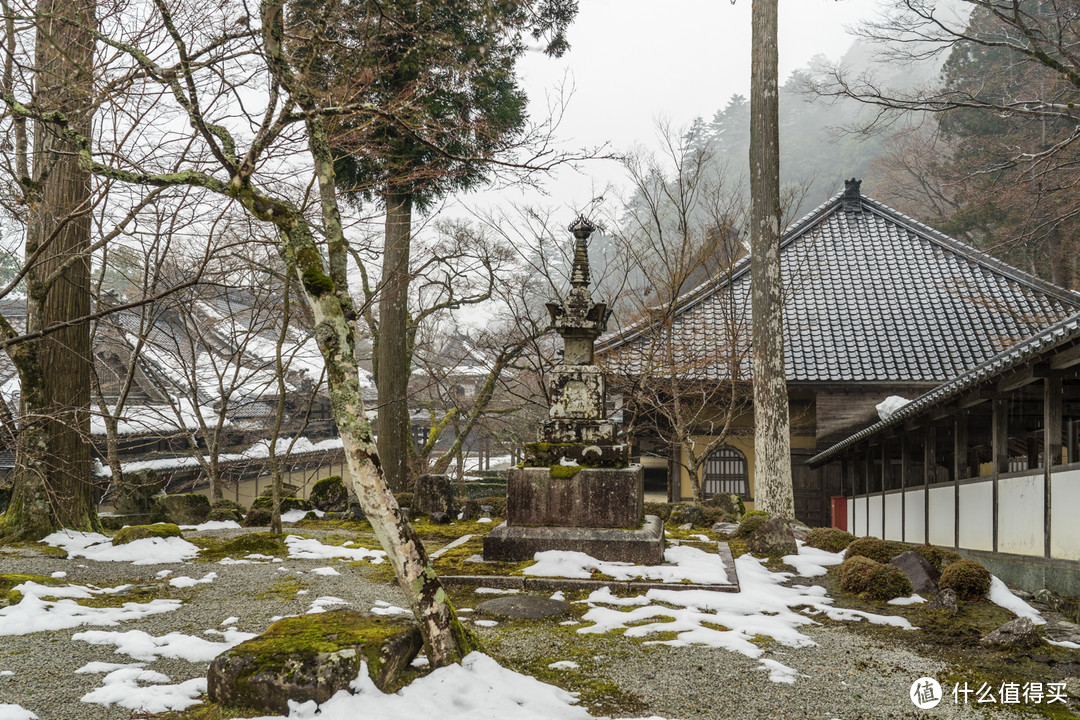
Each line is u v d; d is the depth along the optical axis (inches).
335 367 131.6
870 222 808.9
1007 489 324.8
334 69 255.1
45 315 315.9
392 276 430.0
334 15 229.9
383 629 133.6
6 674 140.3
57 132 223.8
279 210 137.2
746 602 215.5
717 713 131.6
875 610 215.2
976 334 661.3
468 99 335.6
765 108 430.0
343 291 136.0
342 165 405.1
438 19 275.7
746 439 642.2
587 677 148.8
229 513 436.5
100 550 281.7
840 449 565.0
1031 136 754.2
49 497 300.7
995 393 336.5
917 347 653.9
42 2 244.1
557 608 204.5
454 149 305.6
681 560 263.4
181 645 160.1
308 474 958.4
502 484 1118.4
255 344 807.7
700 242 628.1
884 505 521.0
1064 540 274.2
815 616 207.9
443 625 132.6
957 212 852.0
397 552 131.6
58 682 136.6
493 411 692.1
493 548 261.6
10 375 614.5
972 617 207.3
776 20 433.7
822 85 539.8
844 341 668.1
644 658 161.6
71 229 315.6
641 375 538.0
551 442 283.9
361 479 130.8
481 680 126.9
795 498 673.0
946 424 454.9
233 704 116.8
